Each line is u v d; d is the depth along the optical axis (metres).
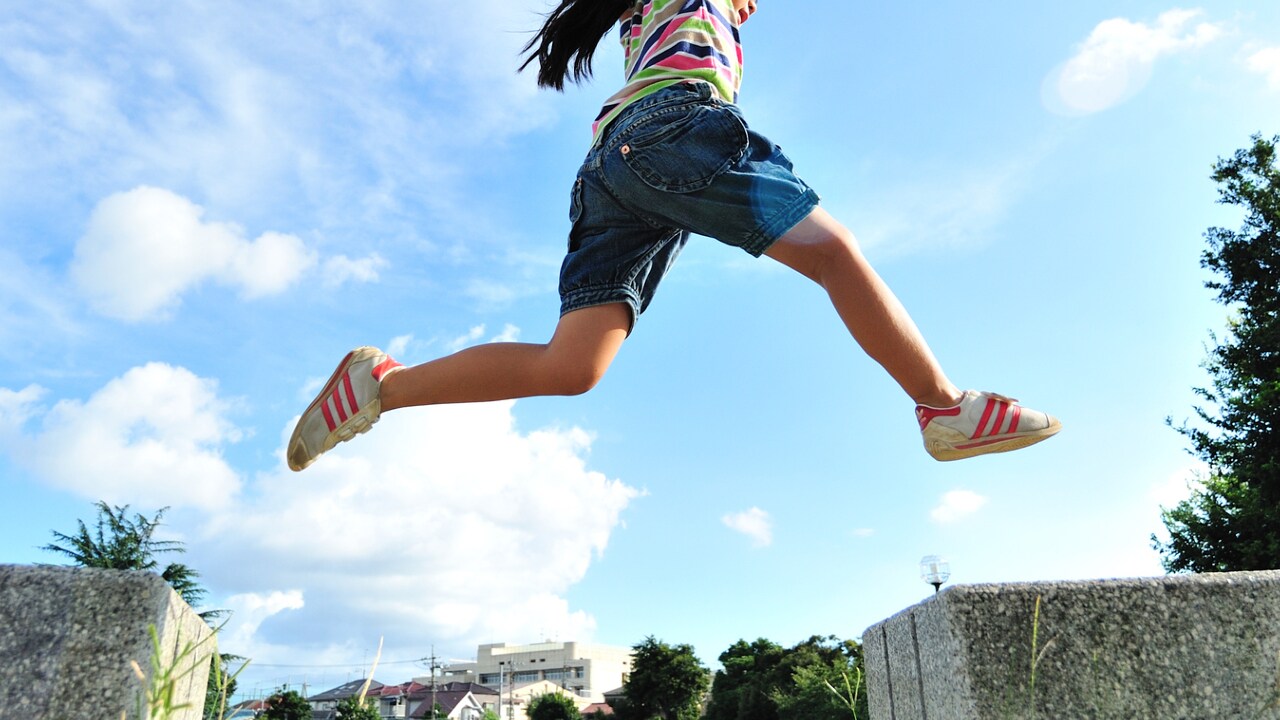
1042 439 1.85
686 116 1.79
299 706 24.56
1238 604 1.51
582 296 2.00
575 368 1.97
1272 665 1.47
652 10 2.00
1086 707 1.44
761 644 53.25
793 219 1.76
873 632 2.12
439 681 98.50
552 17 2.23
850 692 2.28
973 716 1.44
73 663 1.25
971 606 1.50
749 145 1.80
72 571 1.30
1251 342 15.28
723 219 1.78
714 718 44.38
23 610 1.26
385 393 2.01
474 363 1.98
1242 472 14.41
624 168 1.84
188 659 1.56
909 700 1.78
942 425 1.88
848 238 1.78
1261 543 13.57
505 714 75.62
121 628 1.29
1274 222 15.85
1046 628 1.49
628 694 51.97
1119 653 1.47
